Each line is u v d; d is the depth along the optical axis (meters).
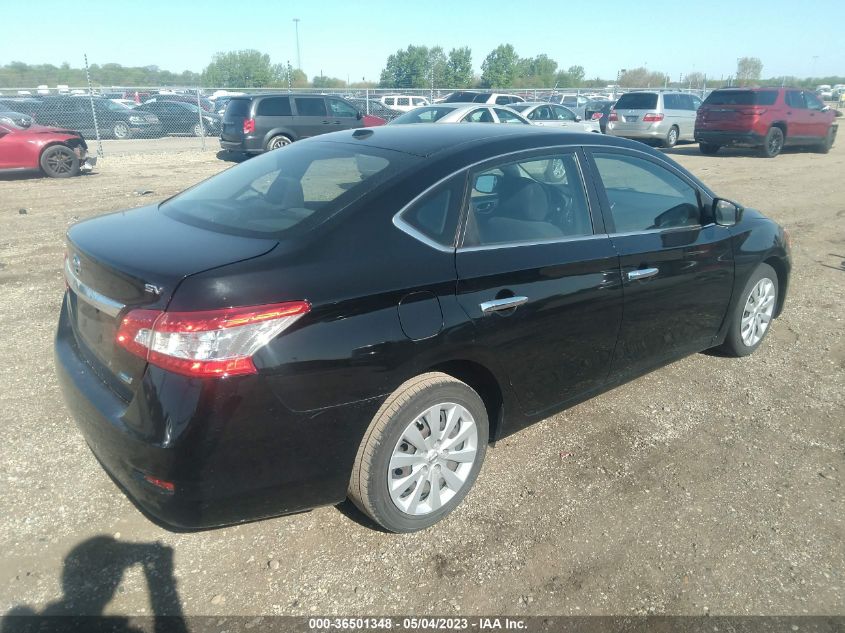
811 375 4.52
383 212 2.68
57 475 3.16
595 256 3.30
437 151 3.03
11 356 4.41
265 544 2.78
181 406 2.21
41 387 3.99
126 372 2.36
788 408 4.05
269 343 2.28
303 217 2.65
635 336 3.64
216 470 2.29
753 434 3.75
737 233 4.25
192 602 2.46
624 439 3.66
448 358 2.74
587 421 3.84
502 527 2.92
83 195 10.56
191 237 2.64
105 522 2.86
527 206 3.16
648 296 3.61
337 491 2.61
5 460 3.25
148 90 20.66
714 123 17.47
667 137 19.59
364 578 2.61
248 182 3.20
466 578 2.62
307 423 2.40
